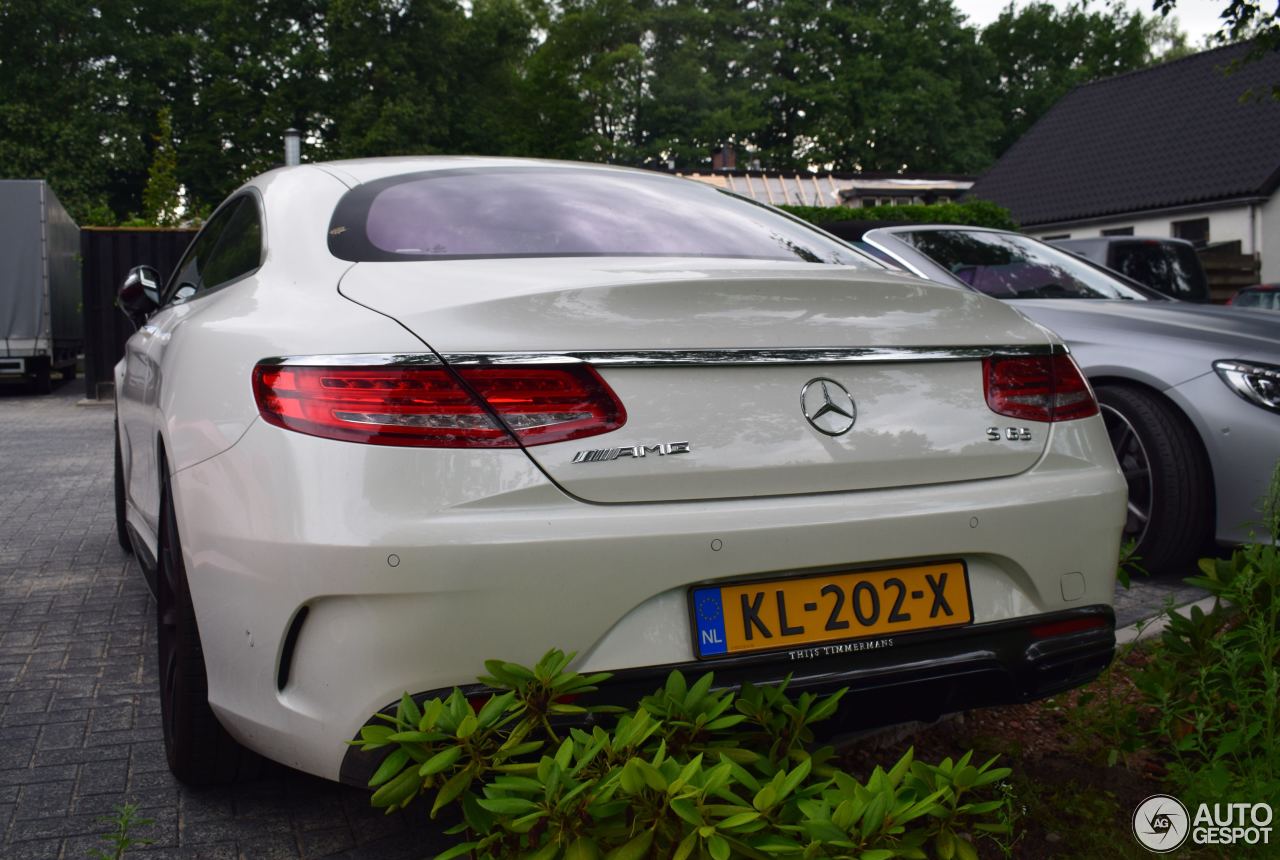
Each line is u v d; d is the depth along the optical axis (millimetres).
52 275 17109
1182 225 30625
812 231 3283
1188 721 2740
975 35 58531
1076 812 2580
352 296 2322
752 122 52594
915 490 2312
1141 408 4699
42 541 5641
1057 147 36375
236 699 2262
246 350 2334
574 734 1944
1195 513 4598
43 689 3430
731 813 1816
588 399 2094
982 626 2334
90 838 2443
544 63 43625
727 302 2229
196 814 2568
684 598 2133
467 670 2020
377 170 3049
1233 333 4762
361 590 2000
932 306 2453
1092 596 2484
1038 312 5203
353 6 39906
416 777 1909
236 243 3289
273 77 41000
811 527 2178
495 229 2697
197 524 2326
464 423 2043
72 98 39969
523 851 1908
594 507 2076
